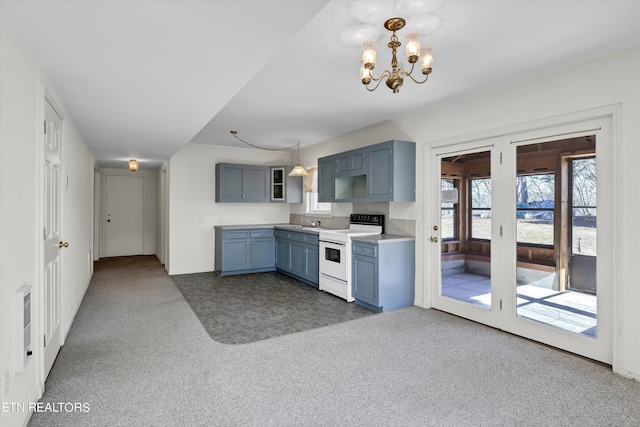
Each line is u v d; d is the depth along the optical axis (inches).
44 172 86.6
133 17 61.0
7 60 61.7
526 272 122.0
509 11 77.7
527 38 90.2
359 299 162.6
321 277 189.8
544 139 116.0
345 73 114.1
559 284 112.6
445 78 118.3
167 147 185.8
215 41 70.1
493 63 105.9
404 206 167.3
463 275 143.6
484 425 73.5
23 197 71.7
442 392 86.3
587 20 81.4
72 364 101.0
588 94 103.2
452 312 147.6
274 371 97.1
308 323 137.3
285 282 210.8
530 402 82.0
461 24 83.3
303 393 85.7
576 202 108.5
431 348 112.9
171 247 231.0
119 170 312.7
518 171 123.9
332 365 100.8
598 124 102.5
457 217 145.2
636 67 93.4
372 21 82.2
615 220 97.6
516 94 122.0
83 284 173.0
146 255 319.6
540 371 97.2
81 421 74.1
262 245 241.0
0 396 58.8
